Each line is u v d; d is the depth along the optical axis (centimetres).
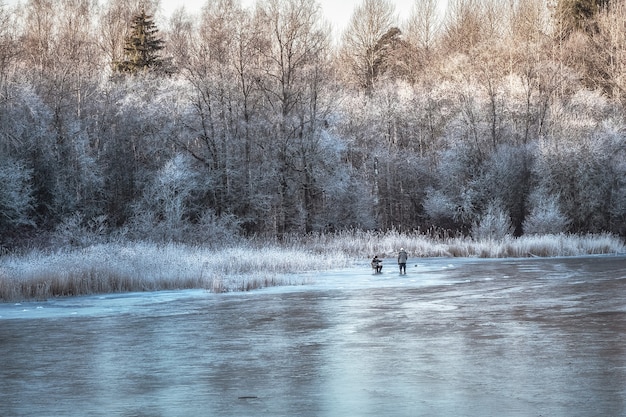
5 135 5112
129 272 2975
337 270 3747
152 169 5947
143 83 6394
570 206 6069
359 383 1177
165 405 1054
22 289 2712
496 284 2895
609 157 6141
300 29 6019
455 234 6178
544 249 4781
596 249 4962
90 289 2831
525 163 6325
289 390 1139
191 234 5062
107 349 1557
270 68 6131
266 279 3033
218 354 1477
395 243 4950
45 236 4822
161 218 5450
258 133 5988
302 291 2761
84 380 1240
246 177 5928
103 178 5662
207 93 5809
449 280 3109
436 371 1257
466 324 1825
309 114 5997
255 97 6047
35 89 5688
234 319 2019
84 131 5750
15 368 1352
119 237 4866
